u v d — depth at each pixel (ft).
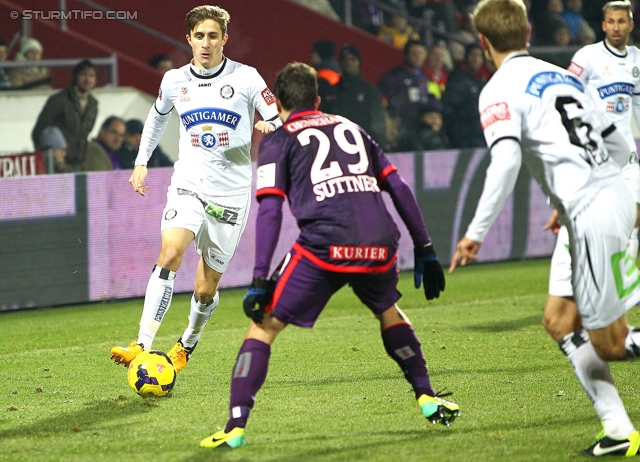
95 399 54.19
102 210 98.84
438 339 72.13
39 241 95.40
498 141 38.63
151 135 62.44
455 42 152.35
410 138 128.06
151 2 142.82
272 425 46.52
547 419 46.62
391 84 130.82
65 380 60.29
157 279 57.57
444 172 117.60
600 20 164.86
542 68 40.60
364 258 40.86
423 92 132.26
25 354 70.64
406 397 52.70
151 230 102.22
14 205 93.66
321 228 40.81
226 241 60.80
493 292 98.32
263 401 52.26
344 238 40.68
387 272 41.98
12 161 103.60
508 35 40.65
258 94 60.03
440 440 42.86
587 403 50.06
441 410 42.96
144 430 46.11
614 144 41.19
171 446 42.80
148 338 56.54
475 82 132.77
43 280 95.96
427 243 42.91
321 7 156.87
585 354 40.47
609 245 39.17
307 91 42.93
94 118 113.50
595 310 39.47
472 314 84.38
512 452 40.50
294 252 41.42
